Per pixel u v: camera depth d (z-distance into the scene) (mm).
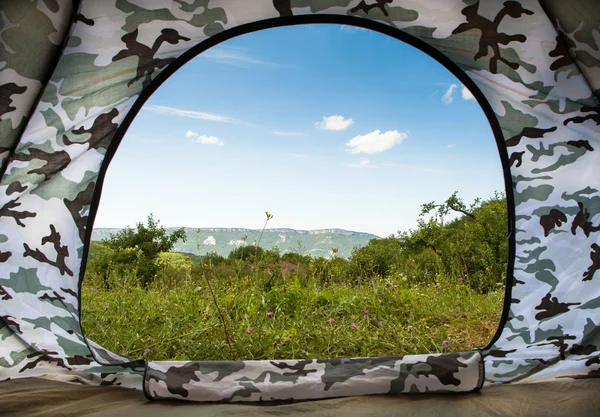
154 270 6773
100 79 2227
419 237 6754
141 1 2096
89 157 2322
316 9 2250
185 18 2176
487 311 3531
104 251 7422
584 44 2188
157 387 2020
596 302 2355
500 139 2471
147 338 2865
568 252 2412
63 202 2316
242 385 2029
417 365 2105
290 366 2131
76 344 2309
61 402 1958
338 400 1990
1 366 2211
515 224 2457
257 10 2223
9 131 2158
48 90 2172
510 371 2270
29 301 2312
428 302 3688
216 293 3795
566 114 2377
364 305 3525
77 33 2113
